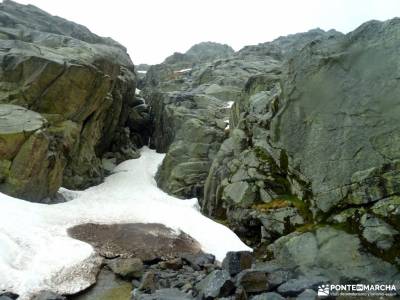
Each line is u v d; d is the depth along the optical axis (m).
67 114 29.42
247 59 61.44
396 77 15.82
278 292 12.09
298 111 19.19
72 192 28.11
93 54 34.38
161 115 47.31
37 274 13.73
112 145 42.47
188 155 33.09
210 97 43.78
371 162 15.76
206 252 18.44
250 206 20.64
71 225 19.44
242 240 21.03
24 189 22.91
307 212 17.62
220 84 50.78
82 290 13.83
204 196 27.00
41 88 27.97
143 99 59.41
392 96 15.77
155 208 24.84
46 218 19.48
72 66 28.70
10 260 14.18
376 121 16.03
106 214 22.34
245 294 11.38
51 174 24.92
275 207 18.94
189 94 45.88
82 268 15.02
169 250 17.73
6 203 19.73
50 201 24.50
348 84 17.25
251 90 30.19
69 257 15.40
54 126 27.97
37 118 25.31
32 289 12.88
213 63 61.59
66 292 13.38
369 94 16.47
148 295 12.19
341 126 17.11
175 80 58.84
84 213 22.02
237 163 23.75
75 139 29.81
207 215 25.83
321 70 18.30
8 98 26.89
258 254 18.11
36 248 15.68
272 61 60.28
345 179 16.33
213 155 32.38
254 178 21.25
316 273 14.52
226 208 23.30
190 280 14.13
